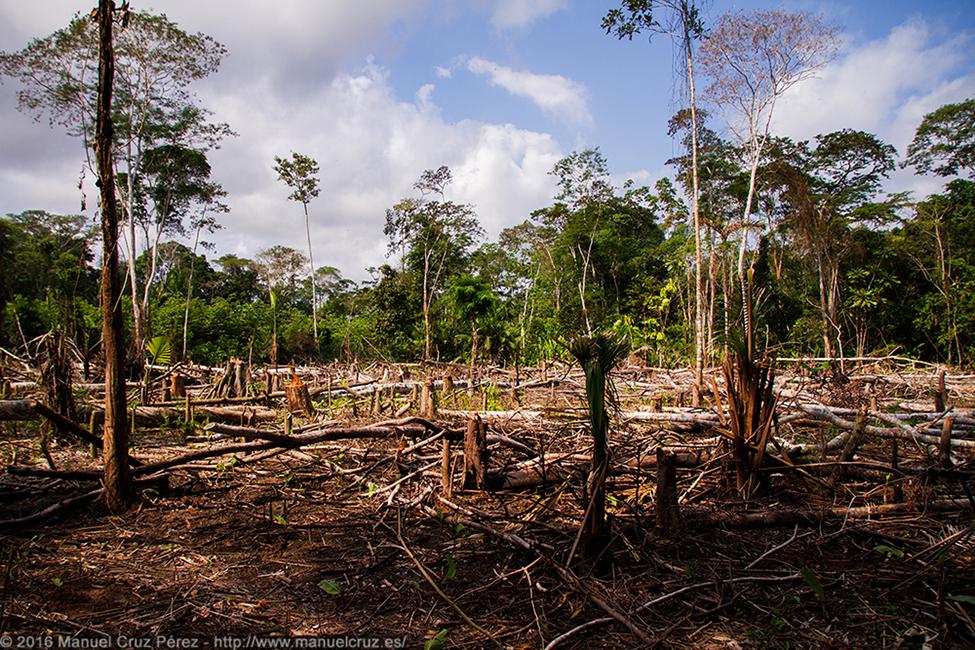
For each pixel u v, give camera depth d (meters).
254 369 16.14
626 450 5.77
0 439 7.00
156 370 13.64
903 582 3.02
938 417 6.84
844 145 26.98
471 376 12.88
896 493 4.36
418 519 4.12
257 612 2.80
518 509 4.36
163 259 39.91
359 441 6.71
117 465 4.26
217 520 4.16
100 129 4.18
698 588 2.94
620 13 12.85
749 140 21.38
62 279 10.70
